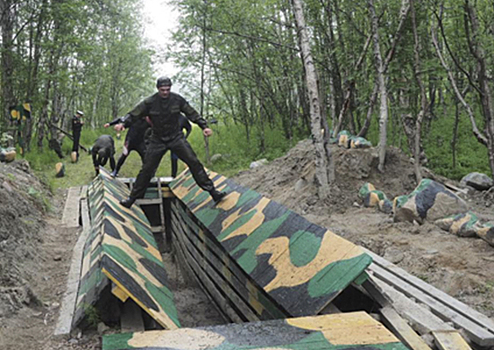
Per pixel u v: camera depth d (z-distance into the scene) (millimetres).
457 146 17172
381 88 12039
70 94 29281
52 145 21688
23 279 6441
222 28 19938
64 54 21969
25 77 20812
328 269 4379
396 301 4879
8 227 7840
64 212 12008
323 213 10555
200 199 8398
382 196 10547
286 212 5727
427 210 8500
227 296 6492
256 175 15594
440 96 22109
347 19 15539
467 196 11344
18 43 20516
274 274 4887
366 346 3221
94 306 4629
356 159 11922
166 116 7320
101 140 16469
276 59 20078
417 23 12914
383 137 11938
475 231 7410
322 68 16000
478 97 17469
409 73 14320
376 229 8594
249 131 23250
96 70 32250
